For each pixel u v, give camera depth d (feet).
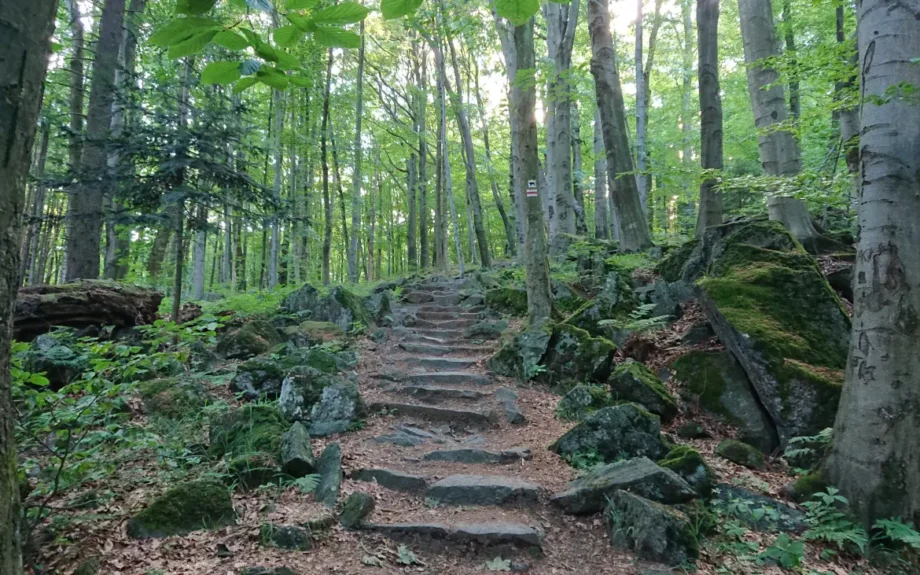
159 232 37.19
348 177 86.38
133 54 40.11
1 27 5.47
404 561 12.78
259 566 11.57
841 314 21.26
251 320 29.60
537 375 24.95
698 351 22.47
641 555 13.15
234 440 17.42
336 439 19.52
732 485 16.16
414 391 23.95
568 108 49.06
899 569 13.06
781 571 12.80
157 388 20.74
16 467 6.36
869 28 14.90
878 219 14.57
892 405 14.19
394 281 50.90
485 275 44.47
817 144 47.50
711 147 34.14
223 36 5.85
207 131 25.96
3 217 5.74
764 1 29.43
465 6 32.12
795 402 18.60
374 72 80.18
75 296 24.94
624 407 18.02
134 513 13.55
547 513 15.10
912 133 14.29
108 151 26.11
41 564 11.39
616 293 28.55
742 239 26.55
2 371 6.09
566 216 48.88
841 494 14.83
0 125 5.52
